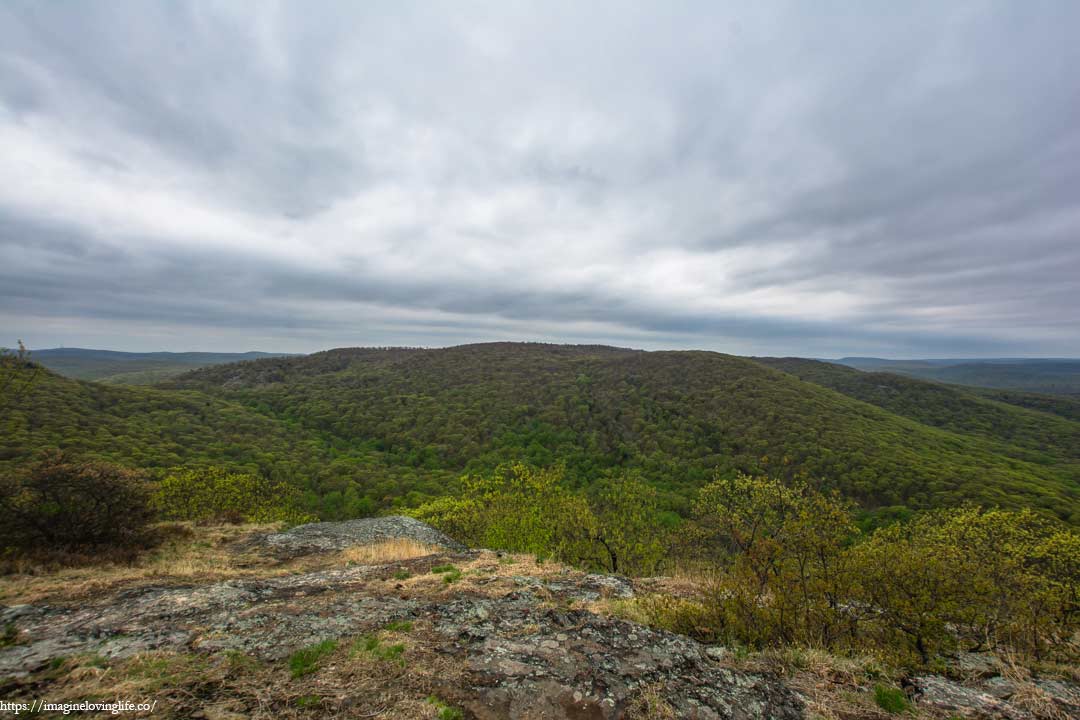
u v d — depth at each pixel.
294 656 4.64
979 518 10.70
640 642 5.43
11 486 9.24
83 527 9.66
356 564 10.02
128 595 6.73
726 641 5.73
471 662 4.71
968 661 5.54
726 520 9.63
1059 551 8.74
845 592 6.20
